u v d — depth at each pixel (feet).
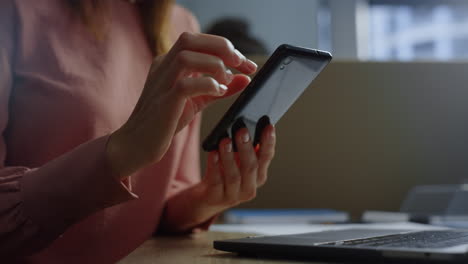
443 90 4.83
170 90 1.50
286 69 1.75
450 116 4.83
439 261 1.34
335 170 4.70
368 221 3.94
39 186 1.67
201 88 1.47
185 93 1.47
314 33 8.91
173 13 3.22
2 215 1.69
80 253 2.49
